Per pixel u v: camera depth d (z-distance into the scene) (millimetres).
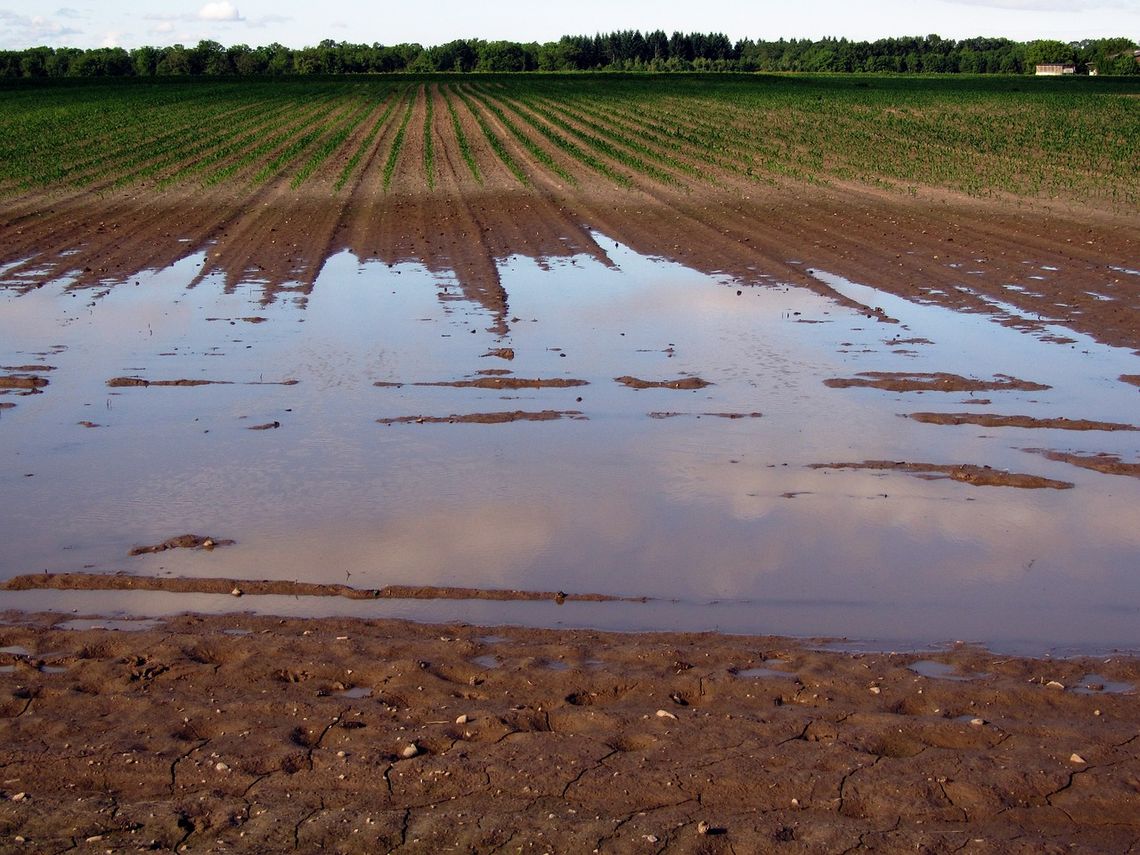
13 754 6562
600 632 8195
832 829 5762
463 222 29141
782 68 157250
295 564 9531
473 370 15820
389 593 8906
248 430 13266
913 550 9758
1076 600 8797
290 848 5711
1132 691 7242
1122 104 66000
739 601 8836
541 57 156750
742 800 6066
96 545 9984
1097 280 20703
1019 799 6047
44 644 8039
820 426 13195
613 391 14773
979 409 13695
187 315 19266
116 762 6465
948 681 7352
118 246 26188
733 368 15789
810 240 26172
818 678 7406
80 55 154625
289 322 18750
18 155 45031
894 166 39719
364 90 88875
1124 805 5977
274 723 6898
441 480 11570
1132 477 11383
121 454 12461
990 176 36625
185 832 5840
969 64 147625
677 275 22719
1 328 18344
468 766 6352
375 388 14992
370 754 6496
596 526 10328
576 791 6141
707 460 12109
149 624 8398
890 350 16594
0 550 9891
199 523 10477
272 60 153875
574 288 21500
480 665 7664
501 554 9719
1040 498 10898
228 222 29453
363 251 25312
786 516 10539
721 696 7238
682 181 37000
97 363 16266
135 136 53031
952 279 21422
